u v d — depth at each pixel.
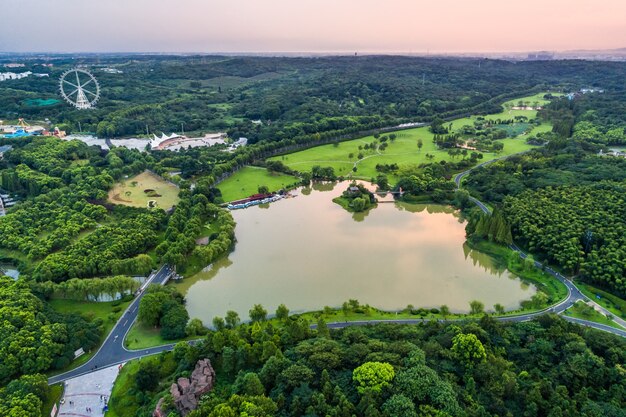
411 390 131.38
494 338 164.50
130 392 149.12
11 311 177.50
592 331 166.88
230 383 148.00
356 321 189.62
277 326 185.25
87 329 175.75
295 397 131.88
